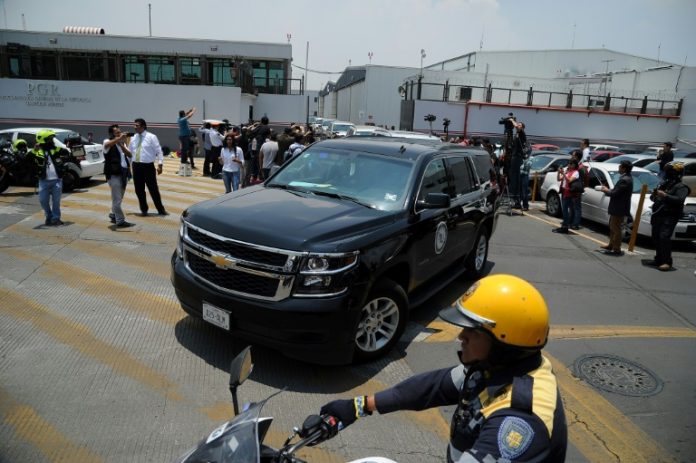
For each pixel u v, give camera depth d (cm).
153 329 485
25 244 736
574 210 1144
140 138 925
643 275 815
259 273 389
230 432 174
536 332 162
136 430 336
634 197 1062
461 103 2923
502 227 1151
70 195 1148
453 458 178
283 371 424
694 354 525
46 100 2197
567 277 779
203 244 423
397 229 458
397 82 4094
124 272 643
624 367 486
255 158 1360
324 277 386
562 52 4944
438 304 616
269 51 2703
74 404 359
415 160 540
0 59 2500
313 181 544
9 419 338
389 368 446
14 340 448
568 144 3123
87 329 477
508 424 151
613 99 3475
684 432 384
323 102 7844
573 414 401
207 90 2267
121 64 2608
